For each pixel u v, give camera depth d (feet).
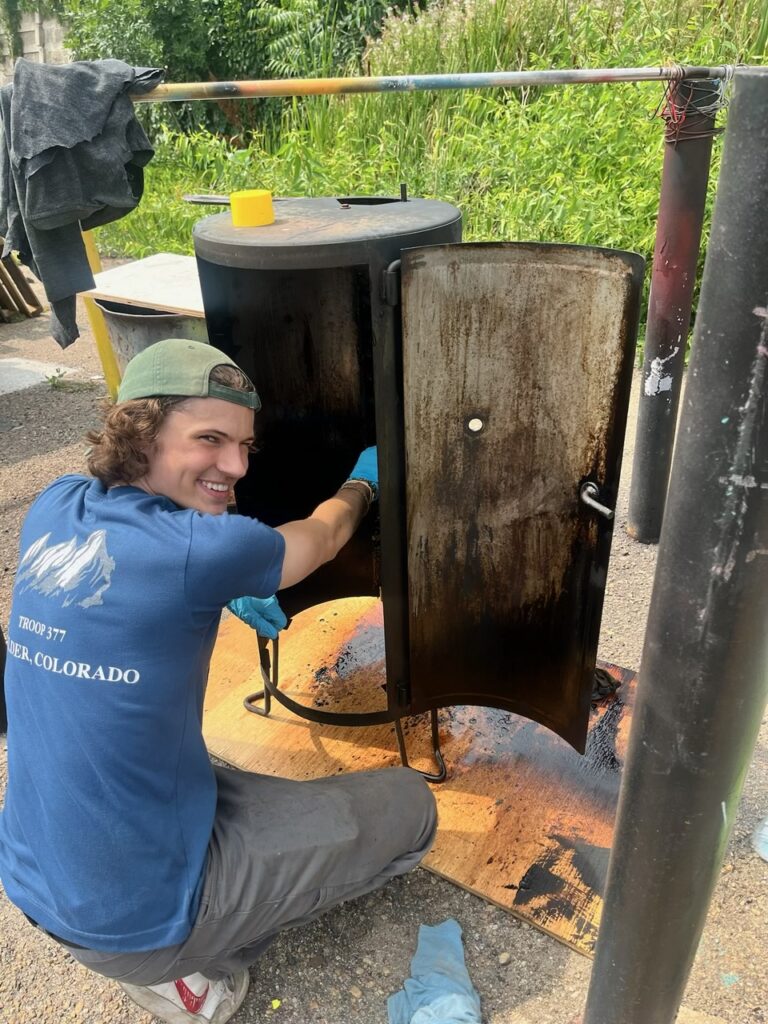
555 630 5.88
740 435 2.70
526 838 6.09
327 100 22.30
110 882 4.12
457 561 5.80
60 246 6.08
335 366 7.06
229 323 6.17
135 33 27.35
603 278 4.55
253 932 4.64
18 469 12.74
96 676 4.03
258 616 6.26
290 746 7.04
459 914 5.71
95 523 4.24
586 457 5.12
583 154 15.47
